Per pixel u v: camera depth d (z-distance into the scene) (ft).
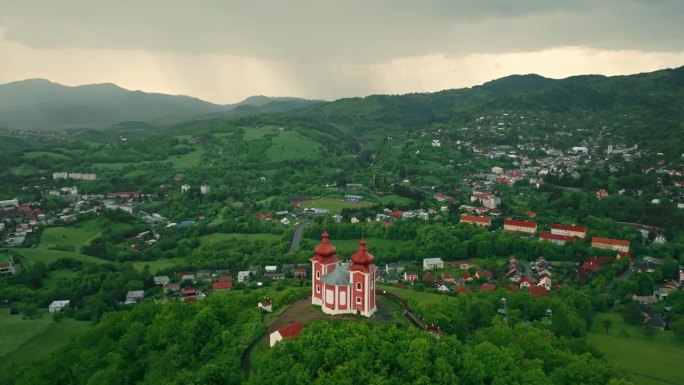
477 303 545.85
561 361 408.05
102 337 458.91
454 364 339.98
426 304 500.74
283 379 318.04
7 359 517.55
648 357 514.68
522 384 335.88
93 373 399.65
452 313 486.79
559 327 530.68
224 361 379.96
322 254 460.96
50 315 644.69
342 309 442.09
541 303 593.01
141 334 450.71
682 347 546.67
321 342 349.20
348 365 319.06
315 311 453.17
